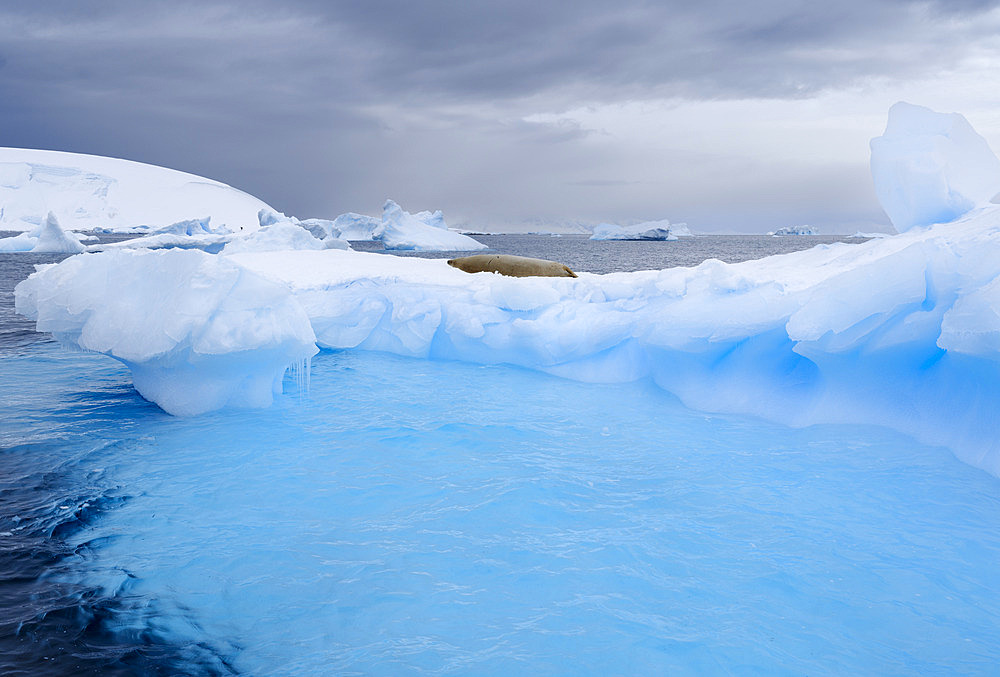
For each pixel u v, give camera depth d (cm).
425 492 351
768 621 239
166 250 454
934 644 226
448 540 298
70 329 473
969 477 357
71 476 364
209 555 281
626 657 217
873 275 404
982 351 337
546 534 305
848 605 249
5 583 253
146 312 446
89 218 8238
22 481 355
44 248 2642
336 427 457
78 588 252
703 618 240
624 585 262
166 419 468
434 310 662
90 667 204
